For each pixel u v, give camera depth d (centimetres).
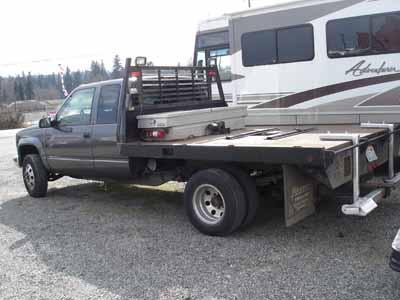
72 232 602
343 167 488
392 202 648
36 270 480
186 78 714
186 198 569
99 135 673
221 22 1168
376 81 866
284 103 980
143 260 489
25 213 716
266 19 982
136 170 646
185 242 536
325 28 908
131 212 682
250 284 416
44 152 778
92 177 721
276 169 542
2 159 1384
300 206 503
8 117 3256
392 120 859
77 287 434
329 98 923
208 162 566
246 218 545
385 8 842
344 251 479
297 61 952
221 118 686
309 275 426
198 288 415
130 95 624
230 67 1089
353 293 386
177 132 611
